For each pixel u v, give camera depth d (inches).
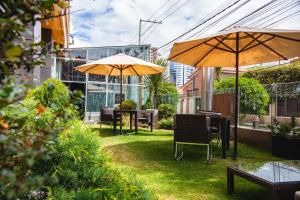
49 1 30.2
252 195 124.3
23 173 27.6
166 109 480.7
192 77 1019.3
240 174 115.3
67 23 295.4
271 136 228.4
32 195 51.8
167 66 546.6
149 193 66.6
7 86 22.4
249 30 182.9
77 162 66.2
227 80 477.7
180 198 117.8
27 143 28.6
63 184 61.5
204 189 130.8
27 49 30.5
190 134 190.4
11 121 31.7
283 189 97.6
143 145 242.8
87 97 527.2
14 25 26.5
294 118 222.5
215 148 241.1
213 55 251.4
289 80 524.1
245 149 246.2
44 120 45.8
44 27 276.7
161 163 180.2
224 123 204.4
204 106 368.8
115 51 568.1
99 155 73.1
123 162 178.9
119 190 61.4
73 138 69.4
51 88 36.0
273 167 122.4
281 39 198.8
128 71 374.0
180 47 214.1
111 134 314.2
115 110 319.3
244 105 297.1
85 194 56.0
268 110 269.7
